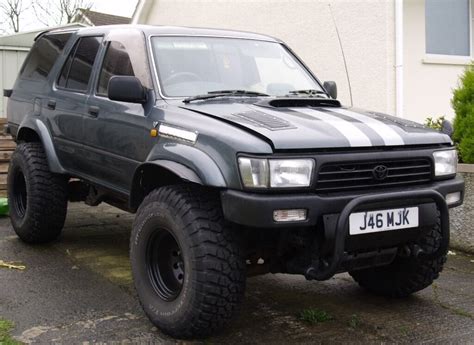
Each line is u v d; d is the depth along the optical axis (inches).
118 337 148.5
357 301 179.6
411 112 342.0
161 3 518.6
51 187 217.9
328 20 349.4
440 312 170.7
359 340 149.9
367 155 141.6
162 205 146.3
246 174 131.8
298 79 199.9
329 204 134.5
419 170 152.8
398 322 162.6
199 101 164.1
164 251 155.7
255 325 158.4
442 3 358.6
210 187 137.0
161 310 148.6
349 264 147.8
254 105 160.2
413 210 146.6
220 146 137.3
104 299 175.9
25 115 236.5
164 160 150.7
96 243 240.7
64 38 230.2
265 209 129.1
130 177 171.5
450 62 352.8
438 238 158.4
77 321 158.7
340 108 171.0
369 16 323.9
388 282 178.2
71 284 189.3
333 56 347.6
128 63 183.2
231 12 430.6
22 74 254.2
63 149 209.6
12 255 220.4
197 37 190.2
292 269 147.1
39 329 152.9
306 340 149.3
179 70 176.1
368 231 139.6
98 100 188.7
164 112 159.2
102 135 183.8
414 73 341.7
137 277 156.7
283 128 139.0
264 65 194.7
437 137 159.2
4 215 288.4
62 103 209.3
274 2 389.4
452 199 158.7
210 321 140.2
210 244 137.8
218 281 137.1
